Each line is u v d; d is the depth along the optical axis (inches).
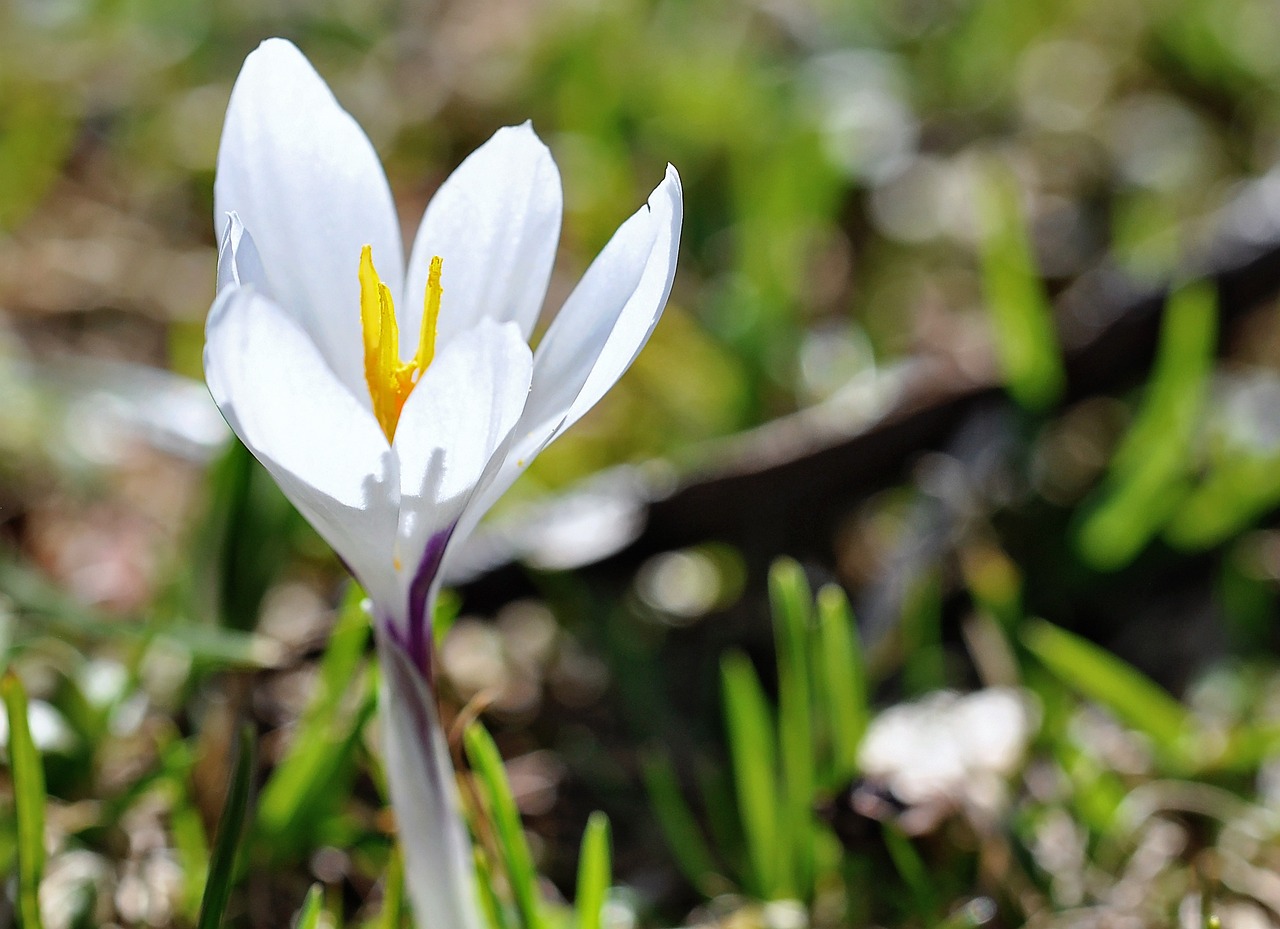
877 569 16.8
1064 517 17.4
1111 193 25.7
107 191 24.3
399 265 11.9
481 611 15.8
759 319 20.1
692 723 15.7
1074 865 14.2
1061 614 16.9
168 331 21.2
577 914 13.2
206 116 26.1
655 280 11.1
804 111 25.9
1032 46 30.5
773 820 13.8
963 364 17.7
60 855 13.7
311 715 13.9
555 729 15.5
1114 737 15.1
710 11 32.1
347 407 10.8
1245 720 15.4
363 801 14.7
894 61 29.0
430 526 11.4
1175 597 17.0
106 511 17.6
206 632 14.0
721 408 19.3
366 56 29.2
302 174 11.8
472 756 13.0
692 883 14.5
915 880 13.5
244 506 14.2
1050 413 17.7
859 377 19.6
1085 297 18.4
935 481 16.8
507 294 11.9
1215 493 16.5
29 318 21.0
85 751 14.0
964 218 25.2
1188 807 14.2
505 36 30.5
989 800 14.3
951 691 15.8
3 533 17.1
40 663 14.5
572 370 11.4
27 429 17.4
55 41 27.6
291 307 11.7
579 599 15.9
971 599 16.5
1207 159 26.1
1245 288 18.2
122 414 16.5
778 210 21.6
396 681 11.6
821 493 16.9
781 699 14.6
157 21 28.7
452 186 11.9
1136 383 18.3
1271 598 16.9
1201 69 28.6
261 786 14.3
